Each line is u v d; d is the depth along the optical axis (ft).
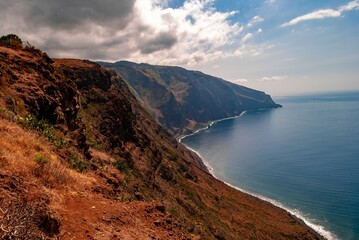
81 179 34.91
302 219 250.57
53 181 28.14
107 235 22.71
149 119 440.86
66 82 85.61
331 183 329.72
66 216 23.03
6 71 61.46
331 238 216.54
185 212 138.00
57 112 64.85
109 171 55.11
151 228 28.58
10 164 25.63
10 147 30.19
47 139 44.11
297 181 346.95
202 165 449.06
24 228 15.56
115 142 159.02
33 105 57.72
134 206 31.99
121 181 50.70
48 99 64.03
